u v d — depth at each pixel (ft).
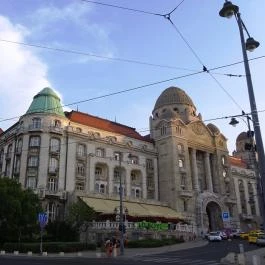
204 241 192.24
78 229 176.14
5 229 151.43
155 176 256.52
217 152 291.58
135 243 155.22
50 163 208.03
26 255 122.31
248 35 66.23
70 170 213.25
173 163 251.39
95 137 231.71
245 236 206.39
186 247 155.33
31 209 156.04
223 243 175.52
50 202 194.80
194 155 273.33
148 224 183.62
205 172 281.54
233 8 59.47
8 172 220.02
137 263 85.97
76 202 188.96
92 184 218.59
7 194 151.74
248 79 64.18
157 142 267.39
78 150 221.66
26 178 201.46
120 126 268.41
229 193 287.69
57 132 214.07
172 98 300.20
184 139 266.98
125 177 236.43
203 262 91.91
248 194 344.69
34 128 211.20
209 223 272.92
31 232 158.81
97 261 92.73
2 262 80.59
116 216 178.81
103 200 204.74
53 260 93.91
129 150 248.11
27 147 208.23
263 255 109.50
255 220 332.39
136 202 223.10
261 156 61.36
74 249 140.15
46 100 221.66
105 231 171.53
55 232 173.06
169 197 246.27
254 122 62.80
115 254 119.85
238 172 345.31
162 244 162.71
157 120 279.08
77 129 228.43
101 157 227.61
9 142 229.25
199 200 253.44
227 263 88.74
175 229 199.93
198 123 286.46
